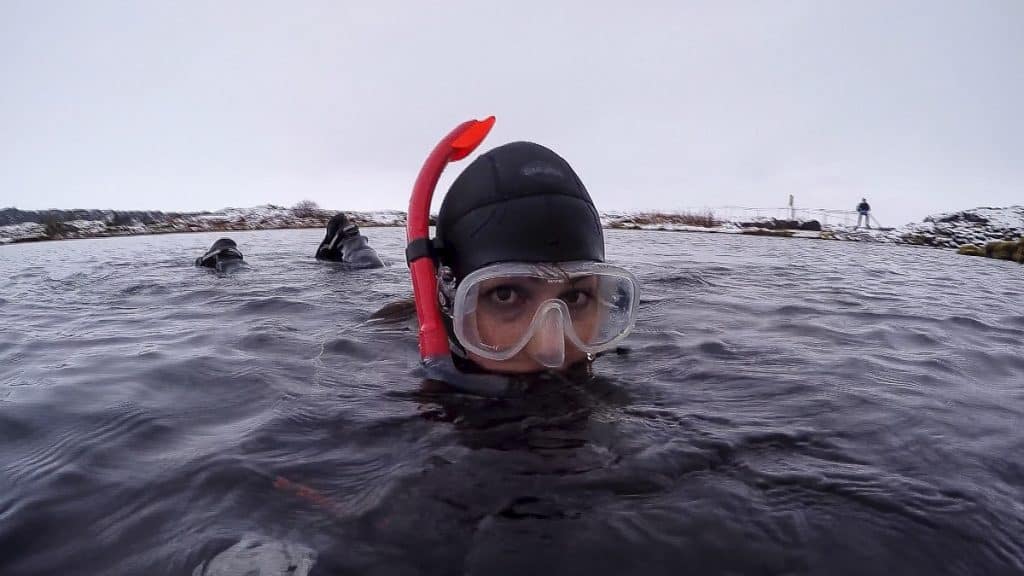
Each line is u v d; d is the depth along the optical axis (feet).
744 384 1.70
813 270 6.01
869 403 1.53
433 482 1.06
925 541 0.88
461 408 1.47
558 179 1.73
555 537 0.88
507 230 1.63
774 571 0.81
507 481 1.06
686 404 1.51
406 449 1.22
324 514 0.96
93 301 3.66
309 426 1.36
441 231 1.88
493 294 1.61
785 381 1.73
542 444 1.23
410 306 2.80
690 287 4.13
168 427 1.40
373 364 1.95
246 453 1.21
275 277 4.76
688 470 1.10
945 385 1.73
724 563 0.83
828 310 3.17
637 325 2.65
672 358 2.02
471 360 1.75
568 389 1.63
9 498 1.04
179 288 4.16
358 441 1.27
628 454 1.17
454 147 1.87
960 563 0.84
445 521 0.93
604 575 0.80
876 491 1.03
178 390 1.70
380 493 1.02
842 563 0.83
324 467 1.14
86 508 1.00
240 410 1.52
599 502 0.98
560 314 1.59
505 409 1.46
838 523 0.92
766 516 0.94
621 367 1.90
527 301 1.63
